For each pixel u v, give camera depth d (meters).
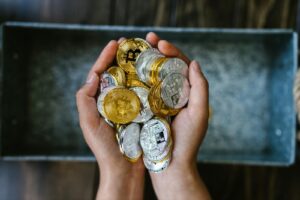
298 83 0.56
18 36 0.64
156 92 0.44
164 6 0.68
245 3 0.68
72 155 0.64
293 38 0.61
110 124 0.45
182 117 0.45
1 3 0.67
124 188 0.46
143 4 0.68
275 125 0.67
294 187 0.70
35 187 0.69
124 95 0.45
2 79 0.60
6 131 0.62
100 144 0.45
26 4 0.67
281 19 0.68
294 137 0.61
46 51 0.67
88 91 0.45
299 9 0.68
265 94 0.68
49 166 0.70
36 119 0.67
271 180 0.70
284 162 0.62
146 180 0.69
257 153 0.68
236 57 0.68
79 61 0.67
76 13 0.68
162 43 0.46
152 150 0.44
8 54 0.61
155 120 0.44
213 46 0.68
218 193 0.70
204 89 0.44
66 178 0.70
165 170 0.45
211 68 0.68
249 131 0.68
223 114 0.68
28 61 0.67
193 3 0.68
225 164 0.70
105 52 0.47
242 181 0.70
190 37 0.65
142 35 0.63
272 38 0.64
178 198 0.45
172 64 0.44
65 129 0.68
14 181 0.69
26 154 0.65
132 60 0.48
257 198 0.70
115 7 0.68
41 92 0.67
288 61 0.62
